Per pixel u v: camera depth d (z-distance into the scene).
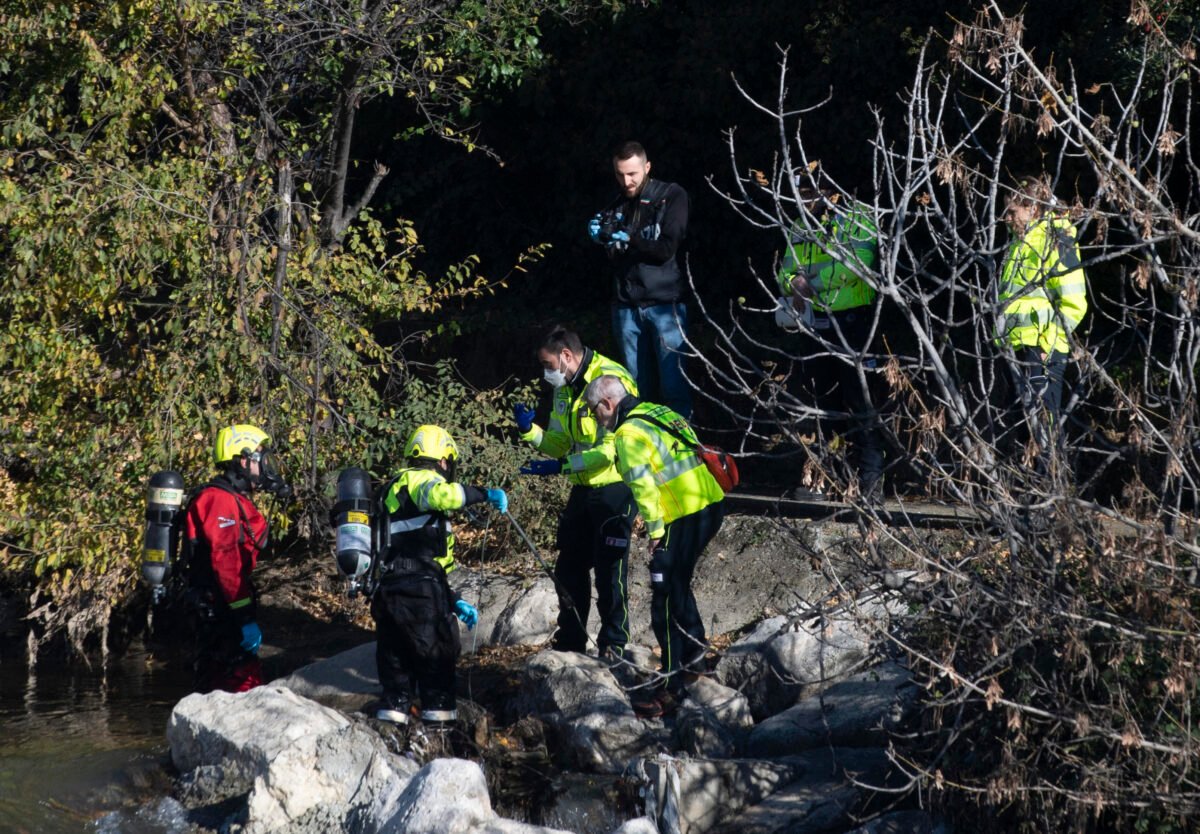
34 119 33.31
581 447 25.75
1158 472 18.27
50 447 33.03
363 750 21.89
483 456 34.91
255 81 40.16
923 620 18.45
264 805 20.94
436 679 24.06
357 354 36.25
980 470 17.22
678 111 44.09
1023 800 17.25
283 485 26.44
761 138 41.94
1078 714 16.06
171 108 36.38
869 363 26.33
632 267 30.55
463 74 44.88
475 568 33.69
